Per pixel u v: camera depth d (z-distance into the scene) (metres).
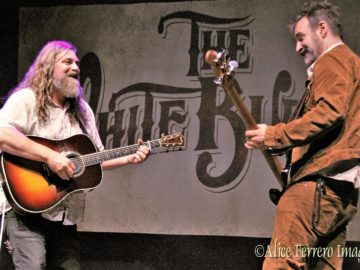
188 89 3.77
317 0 3.61
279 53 3.65
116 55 3.89
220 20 3.75
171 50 3.81
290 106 3.62
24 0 4.09
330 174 2.13
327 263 2.39
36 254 2.65
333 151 2.14
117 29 3.90
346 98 2.06
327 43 2.26
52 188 2.70
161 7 3.85
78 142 2.81
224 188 3.66
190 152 3.72
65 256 2.79
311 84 2.24
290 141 2.11
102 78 3.89
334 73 2.11
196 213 3.68
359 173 2.18
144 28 3.86
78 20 3.96
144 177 3.77
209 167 3.69
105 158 2.87
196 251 3.78
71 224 2.79
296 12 3.64
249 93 3.67
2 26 4.12
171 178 3.73
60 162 2.63
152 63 3.83
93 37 3.93
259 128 2.20
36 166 2.70
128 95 3.85
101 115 3.88
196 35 3.78
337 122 2.07
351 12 3.55
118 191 3.80
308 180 2.18
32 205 2.65
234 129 3.68
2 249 3.90
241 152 3.65
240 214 3.63
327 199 2.15
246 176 3.64
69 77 2.81
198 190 3.69
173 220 3.71
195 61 3.77
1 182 2.66
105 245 3.90
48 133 2.76
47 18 4.00
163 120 3.79
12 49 4.10
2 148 2.60
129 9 3.89
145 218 3.75
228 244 3.74
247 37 3.70
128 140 3.83
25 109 2.69
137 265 3.85
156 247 3.83
